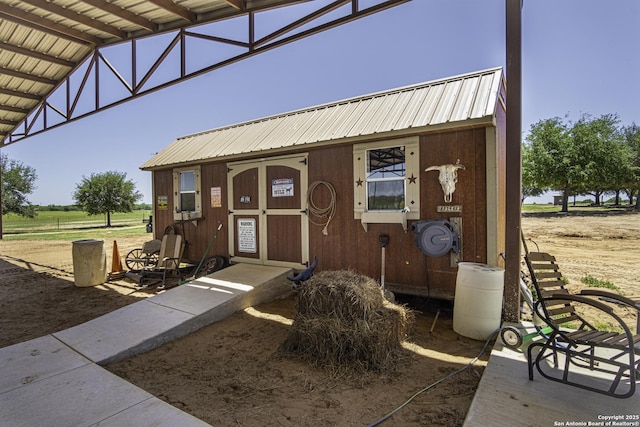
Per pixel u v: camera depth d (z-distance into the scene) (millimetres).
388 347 3133
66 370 2852
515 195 3719
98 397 2428
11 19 5590
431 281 4566
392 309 3420
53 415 2197
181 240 6660
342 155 5270
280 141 5758
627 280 6520
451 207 4387
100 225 26219
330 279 3439
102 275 6297
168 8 4848
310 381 2783
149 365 3109
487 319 3578
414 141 4625
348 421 2236
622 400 2314
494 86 4355
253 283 5102
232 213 6617
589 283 6238
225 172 6711
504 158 4988
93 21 5770
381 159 4941
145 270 6363
